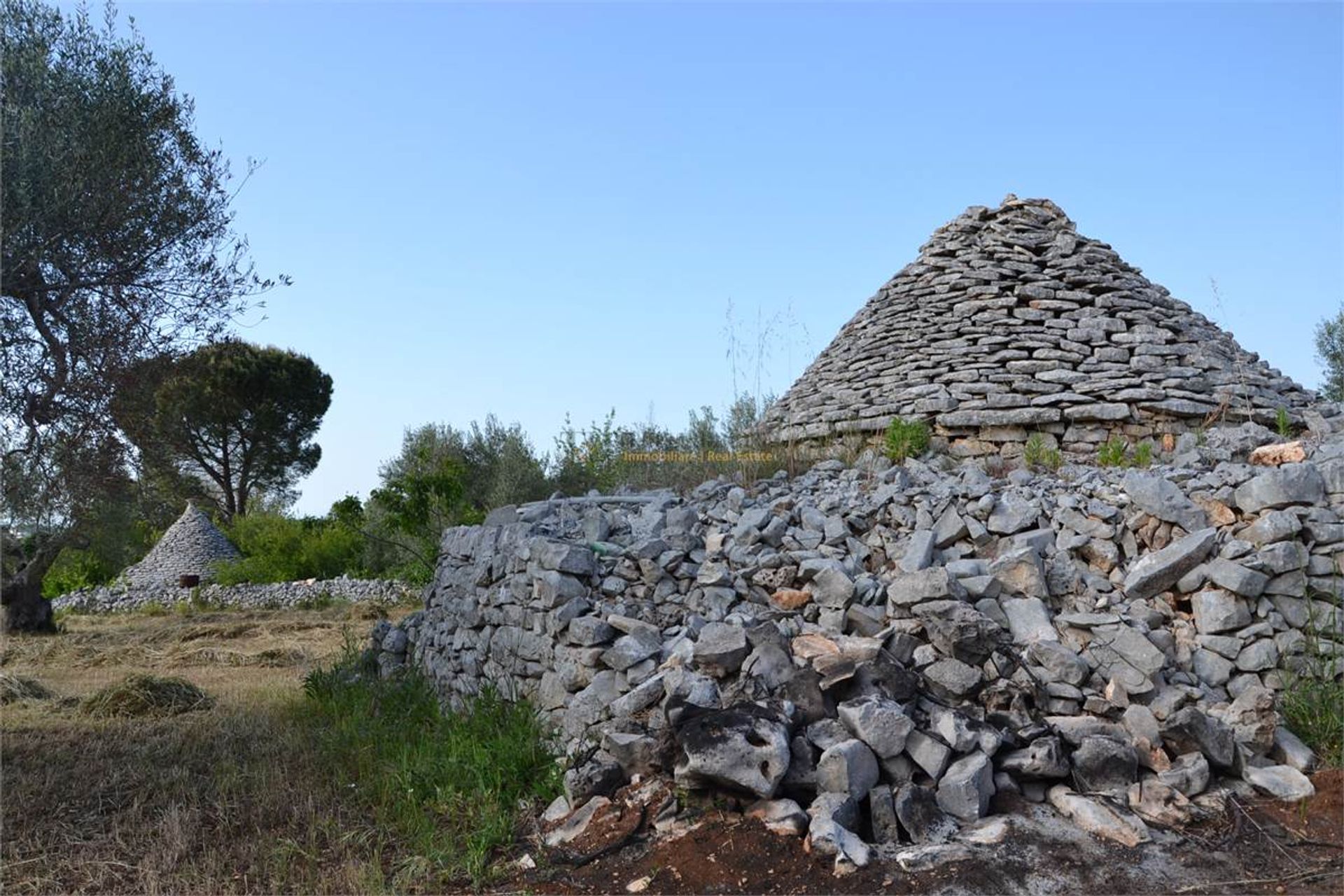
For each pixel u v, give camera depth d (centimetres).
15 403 783
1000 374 876
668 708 471
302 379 3441
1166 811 416
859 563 604
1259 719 461
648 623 568
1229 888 373
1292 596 523
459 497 1488
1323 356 1647
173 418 1016
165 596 2188
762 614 561
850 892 373
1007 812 426
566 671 559
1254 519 561
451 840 454
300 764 611
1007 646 500
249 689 939
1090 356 885
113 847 477
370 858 449
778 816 411
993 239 998
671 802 439
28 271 738
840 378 994
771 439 986
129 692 826
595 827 442
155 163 849
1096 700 481
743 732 430
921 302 983
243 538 2748
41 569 1636
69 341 804
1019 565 554
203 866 449
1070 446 844
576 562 601
